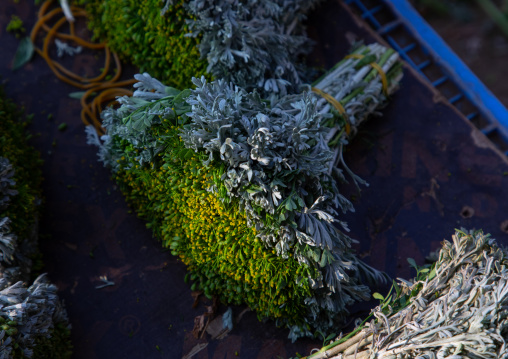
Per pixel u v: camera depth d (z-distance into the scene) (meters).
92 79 0.79
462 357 0.58
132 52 0.76
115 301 0.72
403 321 0.61
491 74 1.04
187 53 0.71
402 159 0.76
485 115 0.81
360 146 0.76
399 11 0.84
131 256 0.73
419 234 0.74
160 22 0.70
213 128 0.63
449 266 0.62
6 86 0.79
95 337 0.71
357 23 0.81
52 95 0.79
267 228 0.64
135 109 0.67
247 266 0.66
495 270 0.62
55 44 0.80
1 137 0.70
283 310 0.67
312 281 0.65
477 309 0.58
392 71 0.75
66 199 0.75
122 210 0.75
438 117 0.78
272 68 0.72
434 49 0.83
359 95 0.72
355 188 0.75
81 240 0.74
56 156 0.77
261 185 0.63
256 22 0.70
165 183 0.67
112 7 0.74
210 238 0.66
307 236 0.63
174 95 0.67
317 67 0.79
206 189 0.65
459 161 0.76
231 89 0.66
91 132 0.74
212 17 0.69
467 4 1.06
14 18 0.81
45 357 0.65
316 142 0.67
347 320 0.70
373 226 0.74
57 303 0.67
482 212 0.75
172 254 0.70
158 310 0.71
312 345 0.70
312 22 0.81
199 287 0.71
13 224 0.68
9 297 0.62
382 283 0.72
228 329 0.70
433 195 0.75
